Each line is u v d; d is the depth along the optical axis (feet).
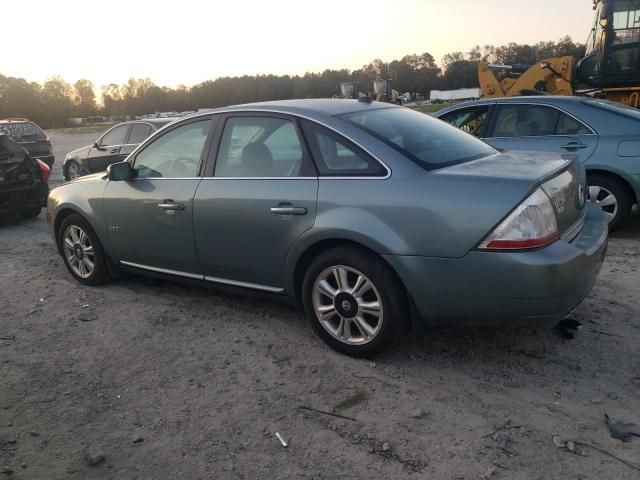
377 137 12.17
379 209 11.42
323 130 12.64
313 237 12.26
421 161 11.74
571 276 10.48
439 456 9.25
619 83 38.99
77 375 12.46
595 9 40.93
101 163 39.04
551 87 43.80
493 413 10.35
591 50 41.81
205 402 11.16
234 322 14.84
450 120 24.75
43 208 34.73
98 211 16.87
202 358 12.98
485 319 10.93
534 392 10.98
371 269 11.69
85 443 10.03
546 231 10.44
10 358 13.38
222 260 14.24
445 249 10.77
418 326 11.77
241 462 9.36
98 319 15.49
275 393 11.37
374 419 10.34
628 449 9.20
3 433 10.39
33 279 19.35
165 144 15.61
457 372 11.84
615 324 13.69
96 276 17.92
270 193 12.94
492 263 10.43
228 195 13.67
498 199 10.40
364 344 12.23
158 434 10.19
